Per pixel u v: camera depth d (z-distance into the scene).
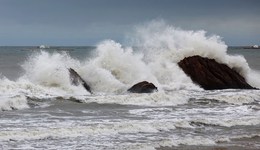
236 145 29.88
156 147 28.41
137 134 31.94
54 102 44.28
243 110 44.09
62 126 33.34
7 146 27.36
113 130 32.47
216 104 47.25
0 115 37.56
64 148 27.41
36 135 29.92
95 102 45.03
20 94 46.81
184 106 45.47
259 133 33.78
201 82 60.28
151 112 41.31
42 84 52.97
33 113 38.94
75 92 52.03
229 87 60.34
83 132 31.52
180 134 32.59
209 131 34.12
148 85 52.22
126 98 46.28
